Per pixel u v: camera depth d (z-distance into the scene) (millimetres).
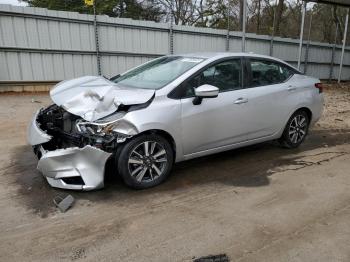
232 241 3201
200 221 3547
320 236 3316
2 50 11164
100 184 3945
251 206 3904
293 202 4031
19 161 5117
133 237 3234
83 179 3896
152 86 4535
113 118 3896
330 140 6922
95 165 3885
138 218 3576
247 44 16656
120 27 12969
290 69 5914
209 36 15188
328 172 5051
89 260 2889
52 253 2971
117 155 4023
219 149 4902
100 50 12781
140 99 4039
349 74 22469
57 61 12102
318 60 20297
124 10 21344
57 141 4328
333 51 20859
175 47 14375
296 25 28172
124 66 13438
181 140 4398
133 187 4164
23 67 11586
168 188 4309
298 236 3309
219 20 25875
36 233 3266
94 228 3371
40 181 4387
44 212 3646
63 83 5059
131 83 4898
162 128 4160
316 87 6156
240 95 4957
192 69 4609
